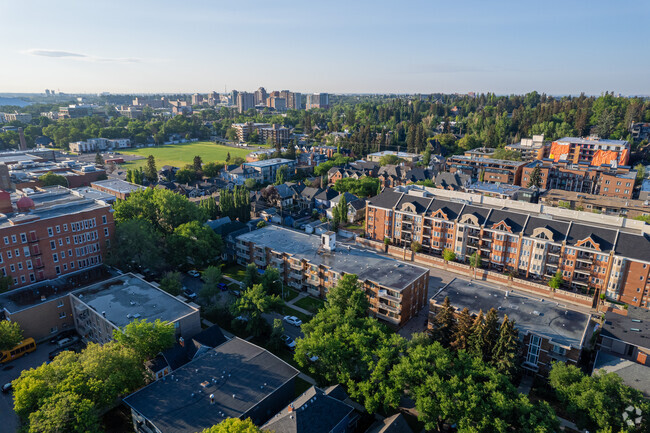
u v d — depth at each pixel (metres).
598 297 110.56
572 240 114.38
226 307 99.56
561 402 68.25
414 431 68.00
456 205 137.50
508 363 73.88
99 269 112.94
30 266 104.06
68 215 109.06
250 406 64.38
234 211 168.88
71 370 65.25
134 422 66.19
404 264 111.44
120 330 76.50
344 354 71.12
